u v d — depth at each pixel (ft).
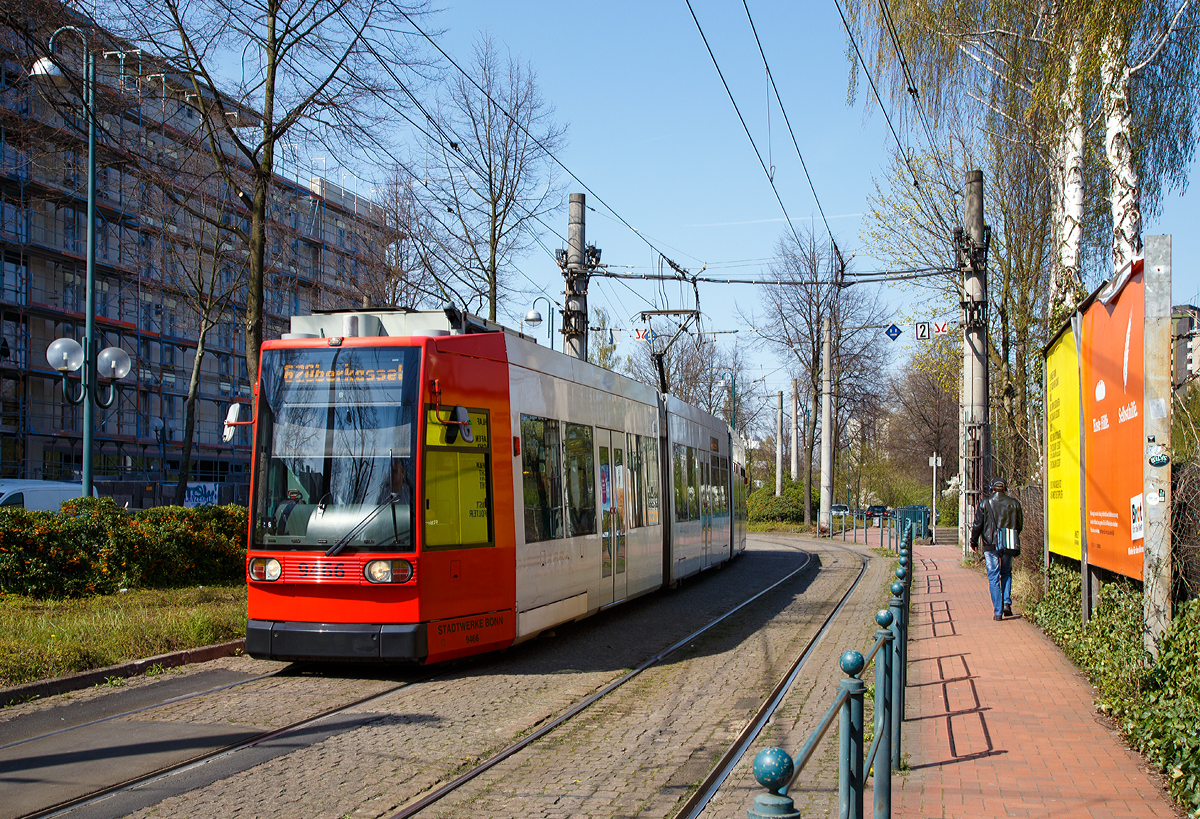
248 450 156.35
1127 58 37.88
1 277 113.29
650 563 50.78
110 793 18.51
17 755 20.95
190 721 24.16
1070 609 34.32
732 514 79.82
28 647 29.66
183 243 96.53
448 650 30.35
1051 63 40.75
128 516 48.78
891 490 191.93
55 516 44.37
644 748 22.50
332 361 31.42
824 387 129.08
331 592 29.60
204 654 33.04
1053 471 38.09
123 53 47.44
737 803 18.52
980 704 25.79
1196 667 18.38
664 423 56.44
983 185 73.67
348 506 30.07
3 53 43.60
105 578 44.19
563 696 28.07
